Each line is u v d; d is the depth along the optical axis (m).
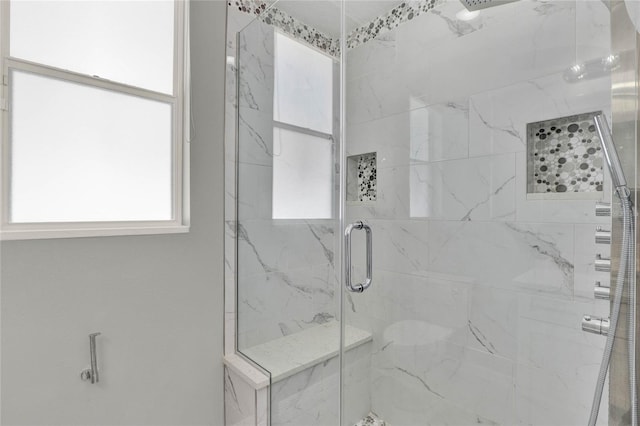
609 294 0.88
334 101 1.41
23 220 0.98
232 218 1.53
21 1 0.98
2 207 0.94
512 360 1.12
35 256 0.99
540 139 1.07
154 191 1.28
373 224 1.37
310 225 1.44
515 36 1.11
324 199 1.42
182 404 1.36
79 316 1.08
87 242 1.09
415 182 1.31
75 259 1.07
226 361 1.46
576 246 0.99
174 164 1.34
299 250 1.45
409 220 1.32
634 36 0.78
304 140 1.45
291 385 1.37
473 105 1.20
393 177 1.35
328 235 1.42
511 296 1.12
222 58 1.49
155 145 1.28
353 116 1.39
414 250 1.32
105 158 1.15
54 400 1.03
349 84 1.39
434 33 1.28
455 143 1.24
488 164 1.17
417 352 1.31
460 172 1.23
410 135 1.32
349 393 1.39
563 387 1.02
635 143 0.78
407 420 1.31
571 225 1.00
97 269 1.11
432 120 1.28
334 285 1.41
